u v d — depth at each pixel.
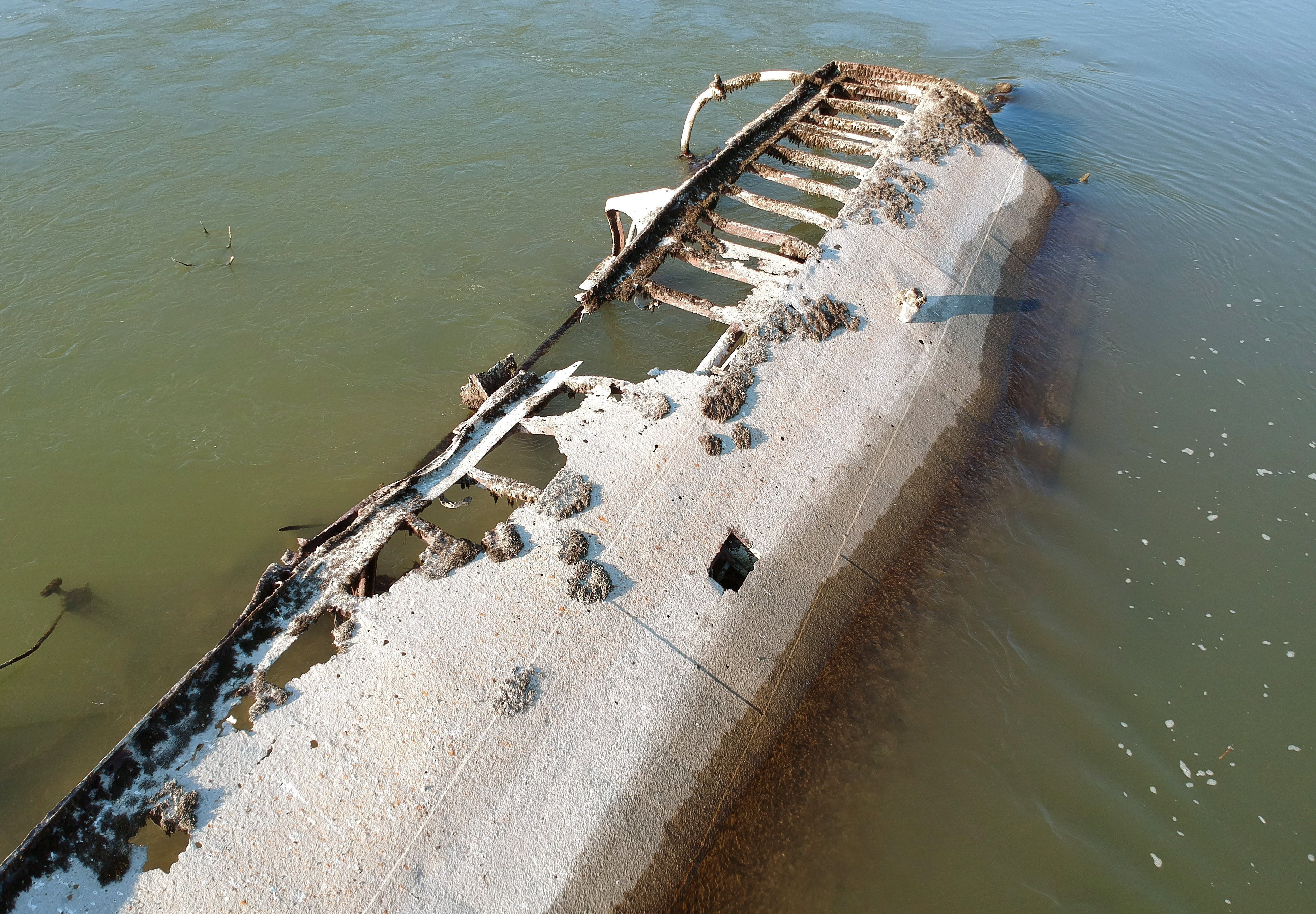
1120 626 7.34
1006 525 8.16
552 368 10.03
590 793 5.45
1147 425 9.25
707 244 9.39
